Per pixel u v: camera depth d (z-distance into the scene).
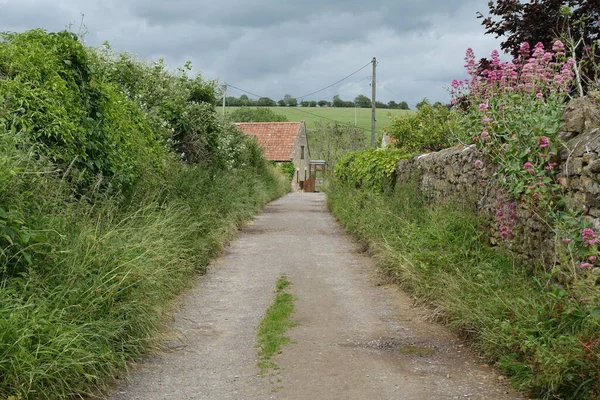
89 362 4.28
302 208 22.67
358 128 61.25
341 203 17.81
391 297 7.87
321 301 7.64
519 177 6.25
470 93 8.40
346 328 6.45
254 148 28.28
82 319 4.73
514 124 6.43
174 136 14.17
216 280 8.93
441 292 6.87
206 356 5.55
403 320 6.77
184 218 9.49
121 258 5.55
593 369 4.20
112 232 5.87
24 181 5.16
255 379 4.95
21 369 3.83
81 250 5.30
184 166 12.31
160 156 10.64
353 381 4.88
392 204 11.70
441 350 5.69
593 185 5.14
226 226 12.69
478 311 5.69
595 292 4.69
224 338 6.14
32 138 6.42
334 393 4.62
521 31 10.23
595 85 7.08
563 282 5.53
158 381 4.88
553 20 9.89
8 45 7.20
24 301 4.48
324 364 5.29
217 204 12.84
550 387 4.34
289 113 96.00
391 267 8.88
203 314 7.07
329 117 91.50
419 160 11.95
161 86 14.30
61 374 4.12
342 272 9.55
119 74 13.15
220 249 11.15
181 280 7.96
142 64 14.12
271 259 10.70
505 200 7.05
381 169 14.91
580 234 5.13
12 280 4.46
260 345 5.87
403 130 17.86
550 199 5.84
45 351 4.04
